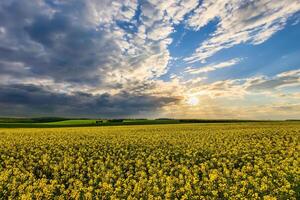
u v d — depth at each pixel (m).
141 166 16.36
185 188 11.19
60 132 38.56
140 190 11.18
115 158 19.19
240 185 11.92
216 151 20.22
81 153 21.47
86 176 15.22
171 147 22.73
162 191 11.13
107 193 11.21
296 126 43.81
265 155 18.34
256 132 33.03
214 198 10.50
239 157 18.52
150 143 25.42
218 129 40.69
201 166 15.56
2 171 15.01
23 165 17.56
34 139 28.80
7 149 22.38
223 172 14.52
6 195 11.20
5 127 61.25
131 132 37.38
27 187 11.47
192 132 35.53
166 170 15.66
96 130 42.75
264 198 9.80
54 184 12.76
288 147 21.25
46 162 17.64
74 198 10.88
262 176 13.45
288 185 10.98
